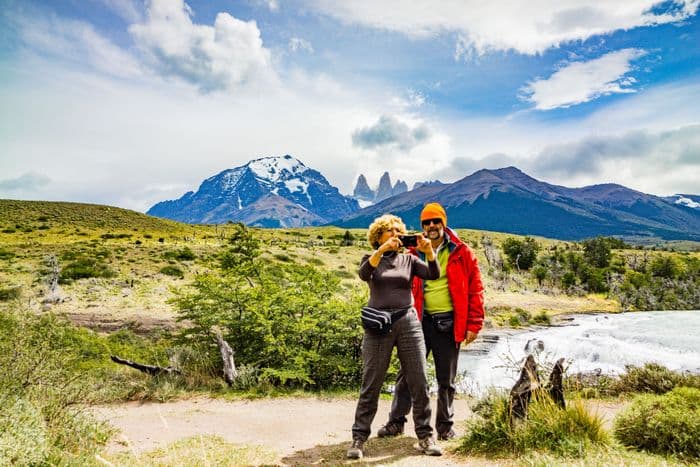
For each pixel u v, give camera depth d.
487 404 4.97
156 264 50.41
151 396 7.91
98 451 4.37
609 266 97.50
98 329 25.89
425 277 4.41
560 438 4.09
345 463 4.04
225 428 5.86
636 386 8.94
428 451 4.21
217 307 10.35
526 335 34.75
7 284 36.53
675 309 67.69
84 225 108.88
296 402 7.70
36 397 4.82
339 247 92.94
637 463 3.62
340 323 9.59
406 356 4.28
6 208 111.94
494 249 110.31
